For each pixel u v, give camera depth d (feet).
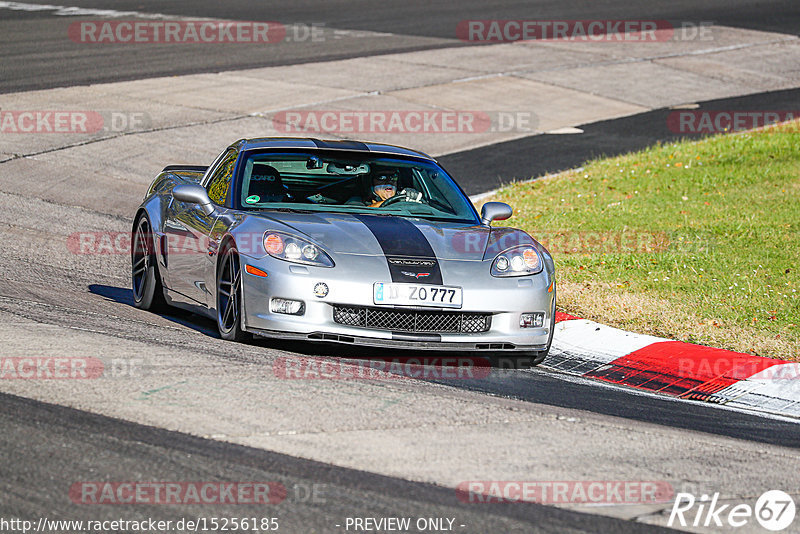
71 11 339.16
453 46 306.35
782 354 89.51
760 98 263.49
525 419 65.21
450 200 93.15
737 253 126.82
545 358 86.28
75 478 49.19
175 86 232.94
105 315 87.35
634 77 279.69
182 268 89.40
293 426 58.54
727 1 420.36
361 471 52.80
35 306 85.92
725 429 70.13
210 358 72.33
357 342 76.18
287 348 80.43
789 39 343.26
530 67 282.36
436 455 56.18
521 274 81.20
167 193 99.09
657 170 183.32
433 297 76.95
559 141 211.82
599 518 49.52
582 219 148.87
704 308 102.73
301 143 95.25
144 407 59.67
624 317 99.04
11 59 252.21
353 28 330.75
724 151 195.21
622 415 70.79
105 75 239.50
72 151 174.09
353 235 80.69
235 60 268.82
